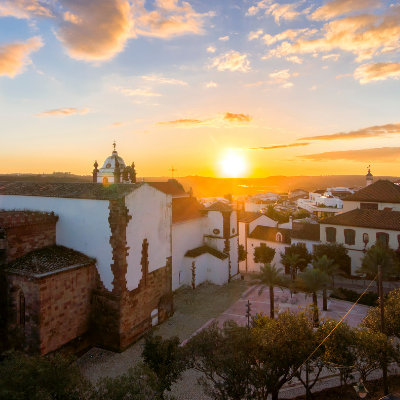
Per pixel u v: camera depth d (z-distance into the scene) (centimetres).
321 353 1702
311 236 4959
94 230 2619
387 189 5612
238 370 1468
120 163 5059
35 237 2580
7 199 3183
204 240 4672
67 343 2355
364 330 1870
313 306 2286
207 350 1634
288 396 1975
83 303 2512
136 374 1352
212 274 4366
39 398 1136
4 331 2261
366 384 1986
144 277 2822
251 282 4150
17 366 1278
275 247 5150
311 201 12100
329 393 1956
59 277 2281
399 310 2066
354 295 3656
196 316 3219
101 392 1249
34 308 2142
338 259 4234
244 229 5475
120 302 2506
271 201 16475
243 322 3027
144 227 2816
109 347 2548
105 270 2572
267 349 1584
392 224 4297
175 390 2036
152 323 2923
